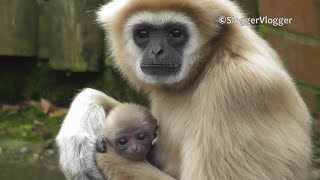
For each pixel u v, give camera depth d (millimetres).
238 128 11688
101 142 12898
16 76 20953
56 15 20344
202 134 11820
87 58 20375
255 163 11688
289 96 12383
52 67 20578
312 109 17891
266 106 11875
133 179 12344
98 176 12875
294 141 12156
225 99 11742
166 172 12828
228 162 11664
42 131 19312
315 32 17672
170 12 12414
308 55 17828
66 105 20812
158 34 12570
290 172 11984
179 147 12500
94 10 20172
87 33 20281
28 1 20422
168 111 12750
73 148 13117
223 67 11914
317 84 17875
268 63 12102
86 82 20766
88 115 13297
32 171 17734
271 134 11852
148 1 12562
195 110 12086
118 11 13102
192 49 12406
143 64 12594
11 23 20391
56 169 17766
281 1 17922
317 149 17438
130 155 12539
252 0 19094
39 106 20469
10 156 18297
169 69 12438
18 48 20516
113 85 20516
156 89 12898
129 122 12719
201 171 11719
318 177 16078
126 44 13070
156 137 13172
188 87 12562
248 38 12273
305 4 17672
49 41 20594
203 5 12328
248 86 11734
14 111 20250
